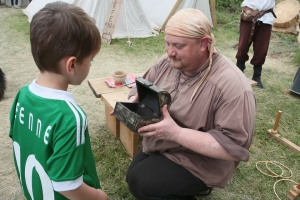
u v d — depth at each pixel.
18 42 5.47
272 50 5.63
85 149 1.01
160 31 6.55
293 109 3.39
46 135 0.93
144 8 7.18
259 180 2.27
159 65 1.74
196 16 1.34
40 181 1.00
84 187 0.97
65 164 0.90
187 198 1.70
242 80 1.43
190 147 1.41
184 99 1.52
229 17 7.86
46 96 0.94
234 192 2.15
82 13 0.93
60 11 0.89
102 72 4.34
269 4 3.63
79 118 0.92
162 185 1.57
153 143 1.70
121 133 2.56
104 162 2.37
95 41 0.96
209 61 1.44
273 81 4.22
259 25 3.69
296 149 2.62
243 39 3.82
